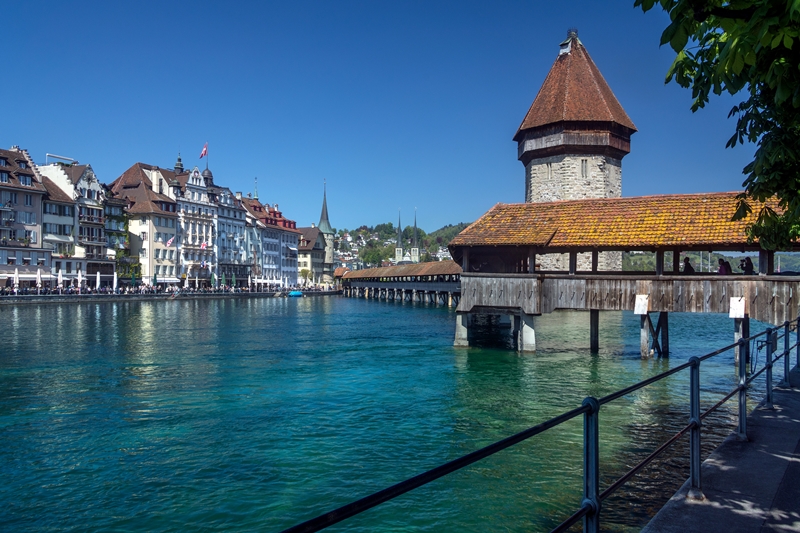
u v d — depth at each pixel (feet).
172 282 308.60
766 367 29.58
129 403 56.70
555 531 11.01
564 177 168.96
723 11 15.14
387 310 225.76
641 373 72.64
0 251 211.00
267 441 44.06
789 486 18.78
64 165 258.37
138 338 114.21
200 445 43.09
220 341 111.45
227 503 32.83
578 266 166.30
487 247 84.64
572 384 65.98
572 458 39.40
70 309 188.55
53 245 236.63
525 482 35.32
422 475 8.69
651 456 15.64
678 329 133.59
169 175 331.77
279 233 433.48
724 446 23.06
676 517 16.47
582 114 165.68
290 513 31.60
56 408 54.60
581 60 175.32
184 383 67.15
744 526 15.83
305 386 65.26
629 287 78.54
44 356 88.28
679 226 77.66
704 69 20.12
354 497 33.65
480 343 106.52
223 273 351.87
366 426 48.26
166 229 306.14
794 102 16.46
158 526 30.22
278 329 138.51
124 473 37.40
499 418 50.85
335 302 306.76
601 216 85.10
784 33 13.58
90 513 31.65
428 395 60.29
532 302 83.35
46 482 35.94
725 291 73.05
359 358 87.76
